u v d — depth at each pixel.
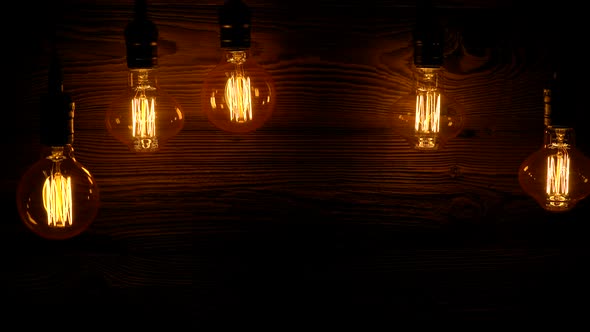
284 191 1.76
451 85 1.78
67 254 1.73
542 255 1.84
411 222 1.80
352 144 1.77
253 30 1.71
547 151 1.65
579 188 1.63
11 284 1.72
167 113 1.53
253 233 1.76
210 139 1.74
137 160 1.73
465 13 1.77
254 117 1.53
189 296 1.76
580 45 1.80
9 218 1.70
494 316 1.84
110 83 1.70
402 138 1.78
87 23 1.68
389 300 1.81
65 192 1.48
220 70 1.53
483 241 1.83
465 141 1.80
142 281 1.75
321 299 1.79
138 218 1.74
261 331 1.78
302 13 1.72
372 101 1.76
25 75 1.68
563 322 1.85
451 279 1.83
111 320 1.74
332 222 1.78
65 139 1.47
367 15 1.74
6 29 1.67
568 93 1.61
